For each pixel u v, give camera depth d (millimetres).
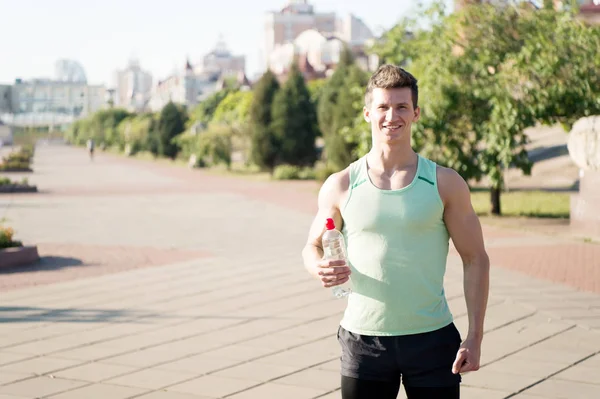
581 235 13938
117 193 27234
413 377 3006
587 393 5277
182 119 58625
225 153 42906
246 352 6484
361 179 3027
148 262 11820
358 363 3031
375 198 2973
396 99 2947
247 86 120500
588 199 13797
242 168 44406
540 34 15883
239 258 12062
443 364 2992
